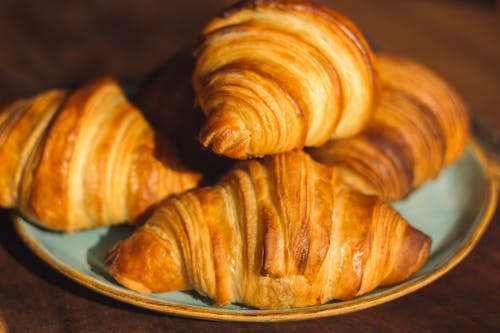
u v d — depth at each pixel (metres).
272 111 0.49
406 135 0.56
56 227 0.53
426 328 0.49
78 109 0.53
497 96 0.79
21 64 0.75
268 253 0.47
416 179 0.57
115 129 0.53
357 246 0.48
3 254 0.53
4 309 0.49
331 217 0.48
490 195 0.56
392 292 0.49
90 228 0.54
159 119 0.56
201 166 0.54
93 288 0.49
